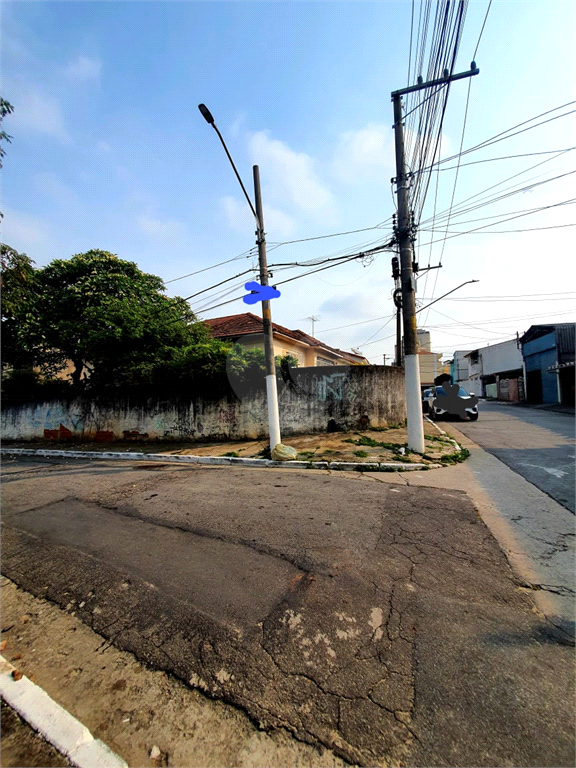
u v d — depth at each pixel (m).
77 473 7.16
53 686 1.84
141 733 1.55
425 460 6.77
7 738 1.55
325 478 5.88
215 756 1.43
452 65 4.90
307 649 1.97
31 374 13.62
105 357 11.68
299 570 2.82
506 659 1.85
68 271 13.69
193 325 12.92
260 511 4.22
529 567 2.81
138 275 15.20
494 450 7.68
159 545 3.41
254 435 10.11
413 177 7.29
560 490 4.77
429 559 2.94
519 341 23.78
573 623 2.13
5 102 4.71
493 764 1.34
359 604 2.36
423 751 1.40
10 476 7.17
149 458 8.74
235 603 2.43
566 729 1.46
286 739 1.48
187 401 10.77
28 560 3.25
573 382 18.19
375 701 1.63
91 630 2.27
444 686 1.69
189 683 1.81
